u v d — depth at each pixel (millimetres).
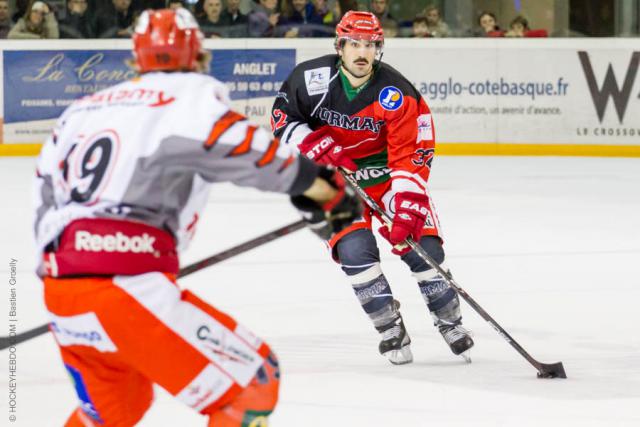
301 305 12906
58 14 31203
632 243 17656
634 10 30922
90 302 5582
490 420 8219
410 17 31891
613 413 8422
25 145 31328
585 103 30781
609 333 11453
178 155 5539
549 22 31219
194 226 6062
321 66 10344
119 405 6105
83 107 5957
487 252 16766
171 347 5578
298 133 10367
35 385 9266
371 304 10062
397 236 9734
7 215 20625
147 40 5910
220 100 5758
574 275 14922
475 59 30812
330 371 9828
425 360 10312
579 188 24422
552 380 9484
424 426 8055
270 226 19359
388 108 10023
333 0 31141
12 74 31156
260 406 5781
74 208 5688
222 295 13500
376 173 10500
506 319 12188
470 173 26984
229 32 31312
